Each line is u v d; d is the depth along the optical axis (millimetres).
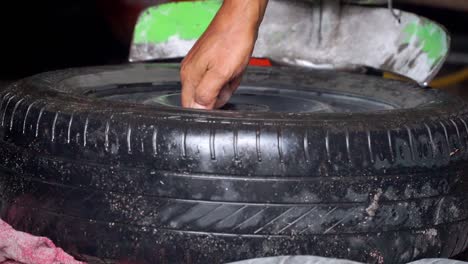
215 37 2203
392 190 1989
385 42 2873
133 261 1959
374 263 1985
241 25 2195
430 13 6703
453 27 6930
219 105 2297
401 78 3250
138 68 2865
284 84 2832
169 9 3033
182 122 1939
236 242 1916
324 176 1933
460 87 6375
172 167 1917
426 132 2061
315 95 2803
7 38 6676
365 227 1966
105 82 2645
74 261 2014
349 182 1944
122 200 1945
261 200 1911
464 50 7023
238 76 2254
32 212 2068
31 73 6469
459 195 2121
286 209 1919
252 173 1908
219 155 1906
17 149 2109
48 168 2029
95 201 1968
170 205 1921
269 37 2977
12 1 6668
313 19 2945
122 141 1945
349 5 2928
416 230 2033
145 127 1943
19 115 2137
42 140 2045
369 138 1973
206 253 1921
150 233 1935
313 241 1935
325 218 1936
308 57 2965
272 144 1916
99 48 6875
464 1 6289
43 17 6789
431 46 2754
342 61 2932
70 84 2486
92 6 6727
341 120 2000
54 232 2033
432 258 2004
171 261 1938
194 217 1918
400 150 2000
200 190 1910
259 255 1919
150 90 2730
